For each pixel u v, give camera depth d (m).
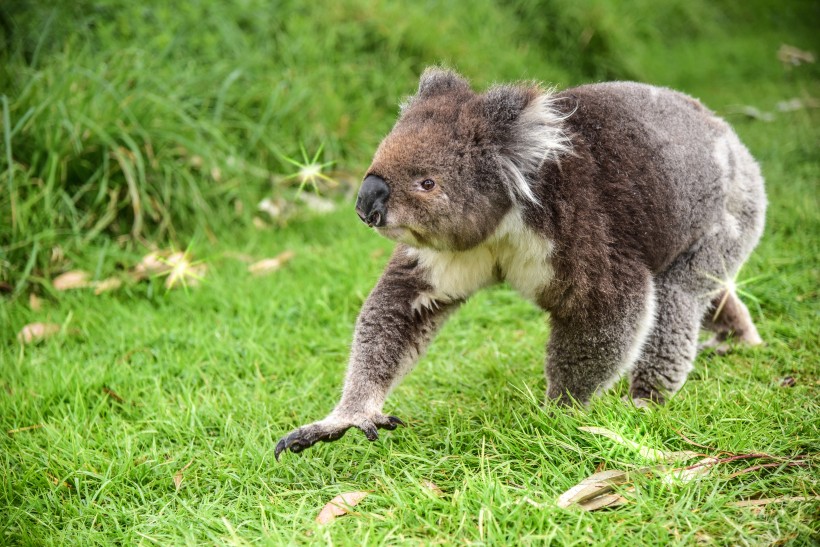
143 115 8.95
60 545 4.43
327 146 10.14
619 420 5.00
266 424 5.57
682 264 5.83
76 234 8.07
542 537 3.99
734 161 5.94
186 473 5.07
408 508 4.36
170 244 8.27
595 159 5.05
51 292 7.59
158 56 9.96
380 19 11.88
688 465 4.61
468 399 5.97
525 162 4.77
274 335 7.08
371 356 5.03
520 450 4.85
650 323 5.29
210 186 9.27
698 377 6.21
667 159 5.35
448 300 5.27
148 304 7.59
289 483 4.95
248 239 8.95
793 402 5.41
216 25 10.80
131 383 6.27
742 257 6.16
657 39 15.80
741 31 17.28
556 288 5.00
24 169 8.30
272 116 10.00
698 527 4.08
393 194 4.68
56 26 10.02
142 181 8.39
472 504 4.36
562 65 13.73
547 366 5.33
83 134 8.55
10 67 9.07
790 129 12.05
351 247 8.64
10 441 5.45
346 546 4.05
